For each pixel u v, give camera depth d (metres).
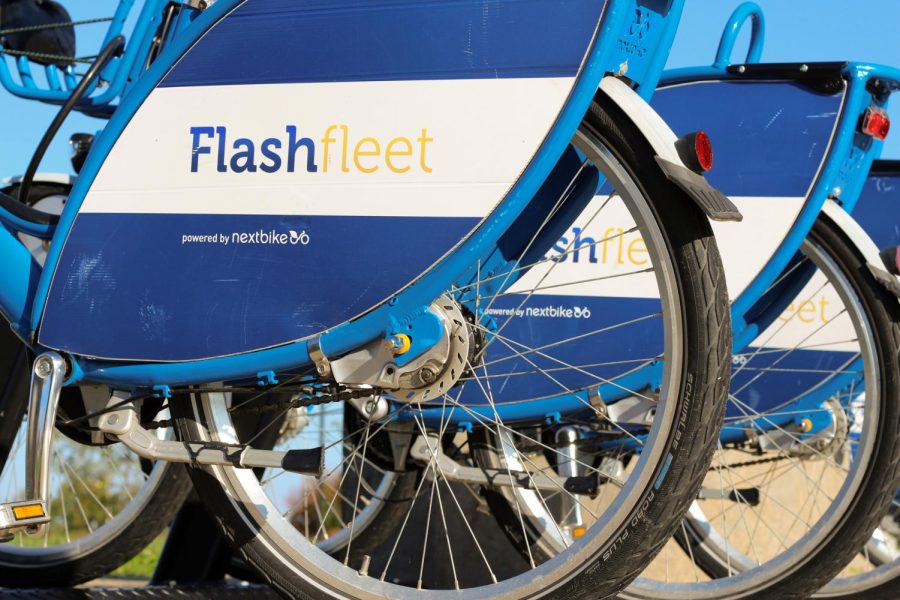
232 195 2.20
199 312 2.20
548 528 2.93
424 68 2.10
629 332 3.03
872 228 4.19
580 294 3.05
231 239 2.19
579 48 2.01
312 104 2.16
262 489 2.47
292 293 2.15
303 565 2.38
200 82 2.24
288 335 2.15
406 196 2.09
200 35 2.24
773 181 3.21
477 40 2.07
